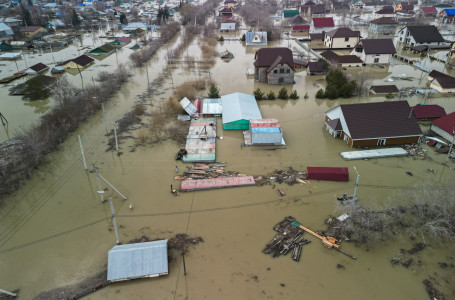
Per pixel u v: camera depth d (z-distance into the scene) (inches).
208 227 1106.1
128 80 2586.1
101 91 2218.3
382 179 1328.7
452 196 1146.7
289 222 1122.0
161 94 2271.2
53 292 894.4
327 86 2206.0
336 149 1547.7
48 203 1233.4
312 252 1008.9
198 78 2596.0
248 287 900.0
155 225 1117.7
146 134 1706.4
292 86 2421.3
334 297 869.2
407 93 2167.8
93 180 1357.0
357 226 1091.9
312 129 1749.5
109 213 1177.4
